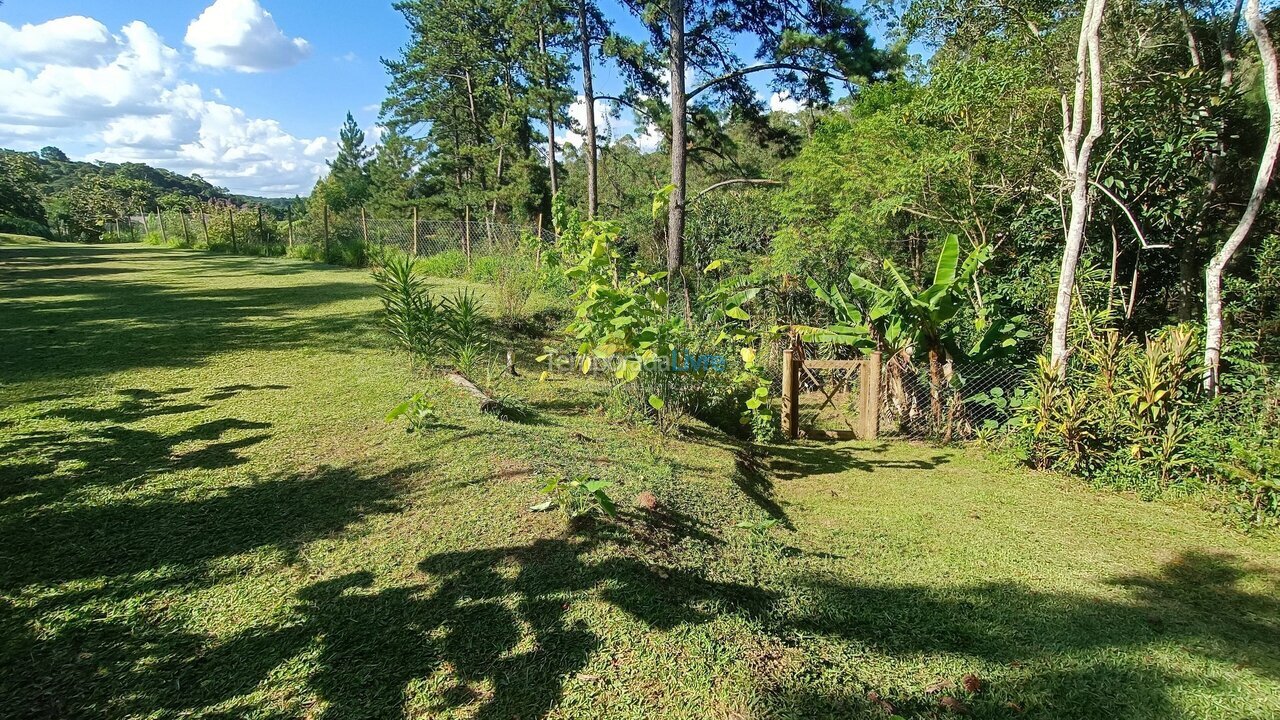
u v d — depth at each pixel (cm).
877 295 688
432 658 199
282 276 1334
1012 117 745
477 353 587
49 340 633
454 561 254
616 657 206
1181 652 258
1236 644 268
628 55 1617
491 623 217
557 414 515
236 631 208
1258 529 402
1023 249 862
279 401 459
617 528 292
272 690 183
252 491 313
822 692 205
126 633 205
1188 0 811
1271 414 448
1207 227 818
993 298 776
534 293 1002
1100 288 736
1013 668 238
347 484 326
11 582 229
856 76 1428
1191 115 687
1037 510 433
